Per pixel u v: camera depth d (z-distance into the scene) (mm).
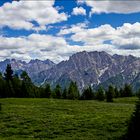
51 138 48344
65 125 58562
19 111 80250
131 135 43156
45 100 118500
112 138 46781
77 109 86375
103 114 73750
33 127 57375
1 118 69000
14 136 49969
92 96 159500
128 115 70750
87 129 54375
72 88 159875
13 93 148500
